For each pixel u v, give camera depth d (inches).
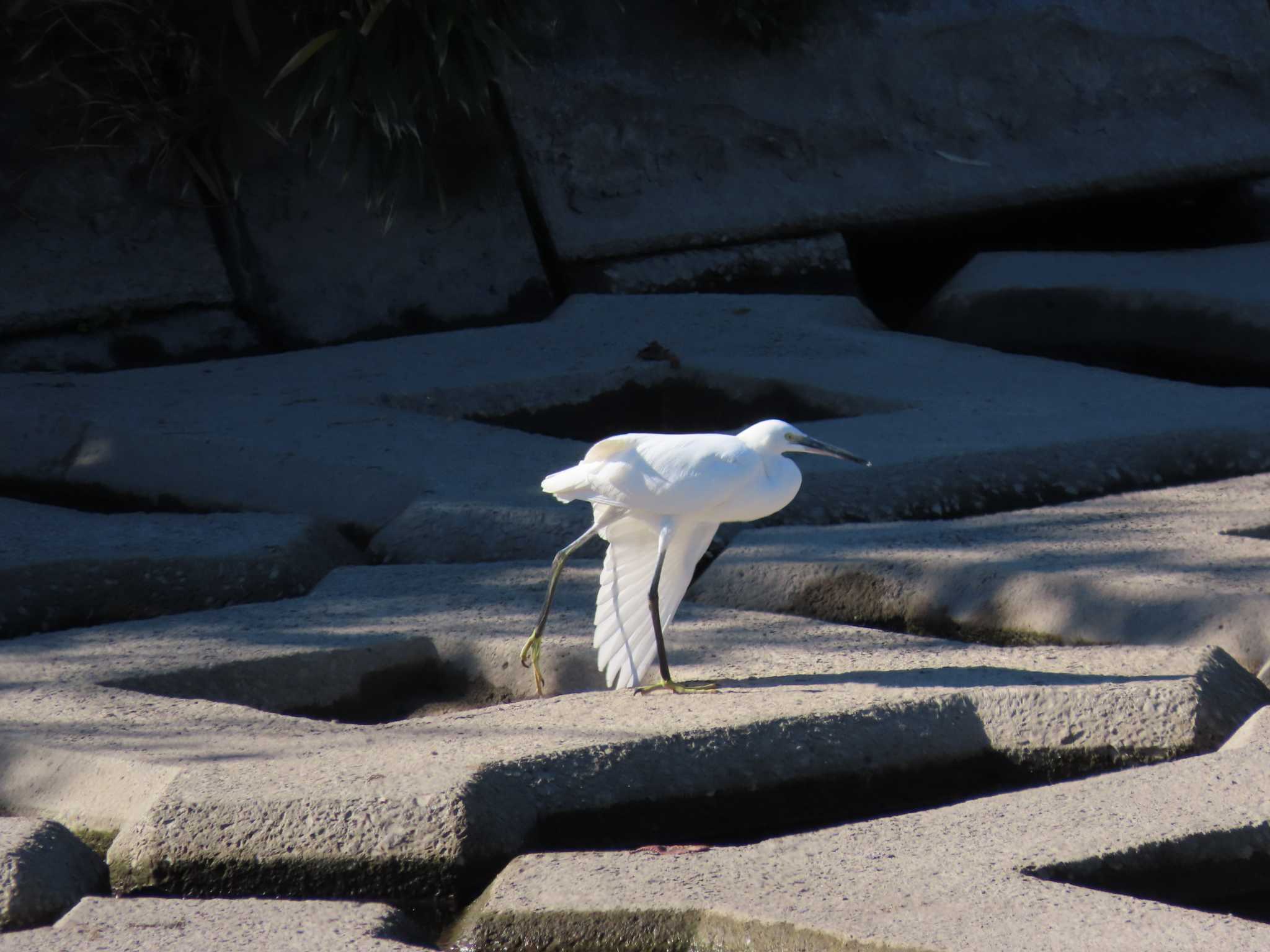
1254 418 445.7
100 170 614.9
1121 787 223.0
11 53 609.0
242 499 419.8
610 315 614.9
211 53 632.4
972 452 411.2
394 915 196.2
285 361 558.6
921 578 328.5
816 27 737.0
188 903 198.7
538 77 690.2
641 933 188.4
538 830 223.9
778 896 189.9
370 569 359.3
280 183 641.6
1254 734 243.4
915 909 183.6
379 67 603.2
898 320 748.6
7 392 506.0
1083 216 778.8
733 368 531.2
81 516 389.7
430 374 529.3
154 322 607.2
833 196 717.9
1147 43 775.1
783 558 345.1
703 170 708.7
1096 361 600.7
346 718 294.7
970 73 751.7
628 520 272.2
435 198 660.7
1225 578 308.0
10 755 242.5
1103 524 358.9
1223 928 176.6
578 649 293.4
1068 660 278.1
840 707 250.2
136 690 278.8
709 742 238.5
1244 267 622.5
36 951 183.6
